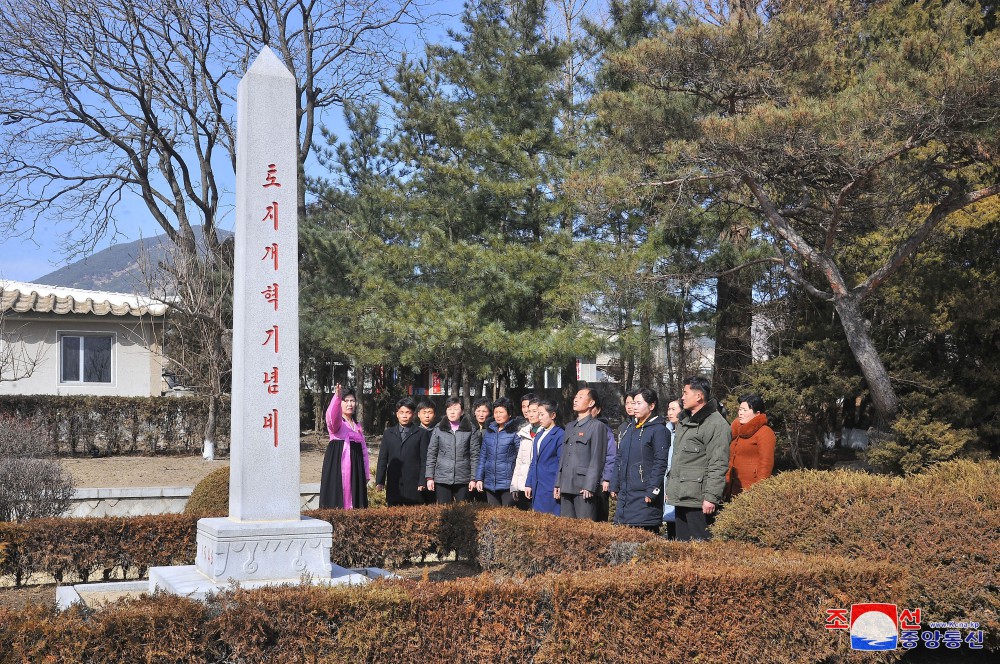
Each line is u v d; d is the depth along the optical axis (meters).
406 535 8.02
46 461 9.23
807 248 11.81
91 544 7.29
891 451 11.98
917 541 5.36
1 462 8.82
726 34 10.80
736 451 7.60
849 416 18.84
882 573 4.87
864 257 13.70
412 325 14.09
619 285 13.15
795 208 12.44
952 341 13.49
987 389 12.63
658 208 13.48
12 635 3.77
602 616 4.42
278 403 5.93
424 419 9.40
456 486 9.00
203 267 16.23
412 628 4.29
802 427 15.36
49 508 8.84
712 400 7.16
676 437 7.32
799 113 9.74
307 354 19.75
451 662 4.30
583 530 6.35
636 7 15.70
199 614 4.10
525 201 14.97
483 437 8.92
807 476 6.26
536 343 13.64
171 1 20.36
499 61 15.15
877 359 12.04
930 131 9.74
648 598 4.50
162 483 12.63
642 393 7.44
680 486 7.11
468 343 14.41
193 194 22.20
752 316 16.06
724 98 11.91
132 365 18.06
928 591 5.20
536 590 4.42
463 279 14.68
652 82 11.64
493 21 15.66
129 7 20.22
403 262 14.84
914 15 13.92
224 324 16.88
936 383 12.52
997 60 8.85
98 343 17.86
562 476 7.96
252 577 5.61
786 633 4.66
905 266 13.24
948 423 11.90
